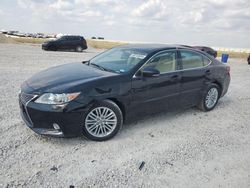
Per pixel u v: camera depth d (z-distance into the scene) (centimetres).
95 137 408
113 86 416
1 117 473
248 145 441
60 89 379
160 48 506
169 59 503
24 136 407
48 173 317
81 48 2489
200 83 559
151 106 477
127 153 380
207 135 468
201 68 562
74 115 380
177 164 360
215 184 322
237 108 654
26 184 293
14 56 1474
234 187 320
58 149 377
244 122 552
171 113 575
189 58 544
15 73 914
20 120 466
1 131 417
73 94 379
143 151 389
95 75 430
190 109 614
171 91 502
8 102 563
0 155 347
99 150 383
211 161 376
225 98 751
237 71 1536
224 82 626
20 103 407
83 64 530
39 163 337
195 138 450
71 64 533
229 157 393
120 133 448
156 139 434
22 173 313
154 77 467
